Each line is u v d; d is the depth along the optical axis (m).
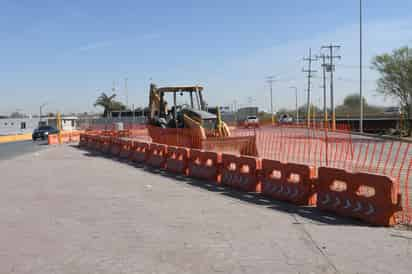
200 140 19.66
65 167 18.61
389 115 60.75
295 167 10.23
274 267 5.87
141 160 20.23
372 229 7.75
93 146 30.50
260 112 108.69
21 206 10.15
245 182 12.06
